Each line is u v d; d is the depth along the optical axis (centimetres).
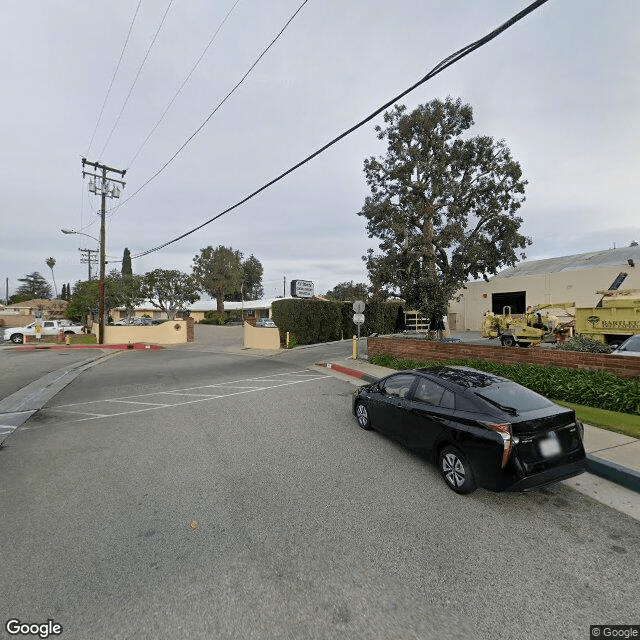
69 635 268
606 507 446
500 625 277
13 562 348
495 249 1727
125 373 1518
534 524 411
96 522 418
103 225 2827
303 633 269
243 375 1451
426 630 272
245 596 305
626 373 877
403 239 1694
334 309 2786
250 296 9262
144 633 270
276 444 668
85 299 3981
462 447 474
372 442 675
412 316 3067
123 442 686
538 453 433
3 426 798
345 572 334
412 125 1667
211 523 415
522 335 1948
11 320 5125
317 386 1207
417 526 407
